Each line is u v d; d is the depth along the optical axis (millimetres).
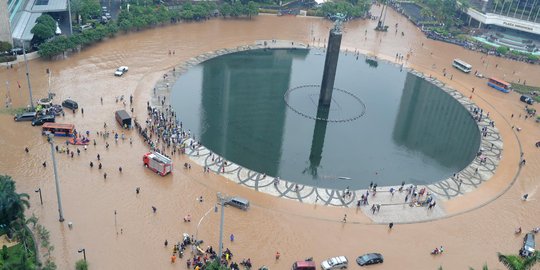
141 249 95750
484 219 115562
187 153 131125
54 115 137125
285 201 116312
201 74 180500
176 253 95125
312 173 129500
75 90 156500
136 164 122875
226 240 100438
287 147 140500
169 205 109500
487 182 130875
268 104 164375
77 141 128000
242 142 140375
